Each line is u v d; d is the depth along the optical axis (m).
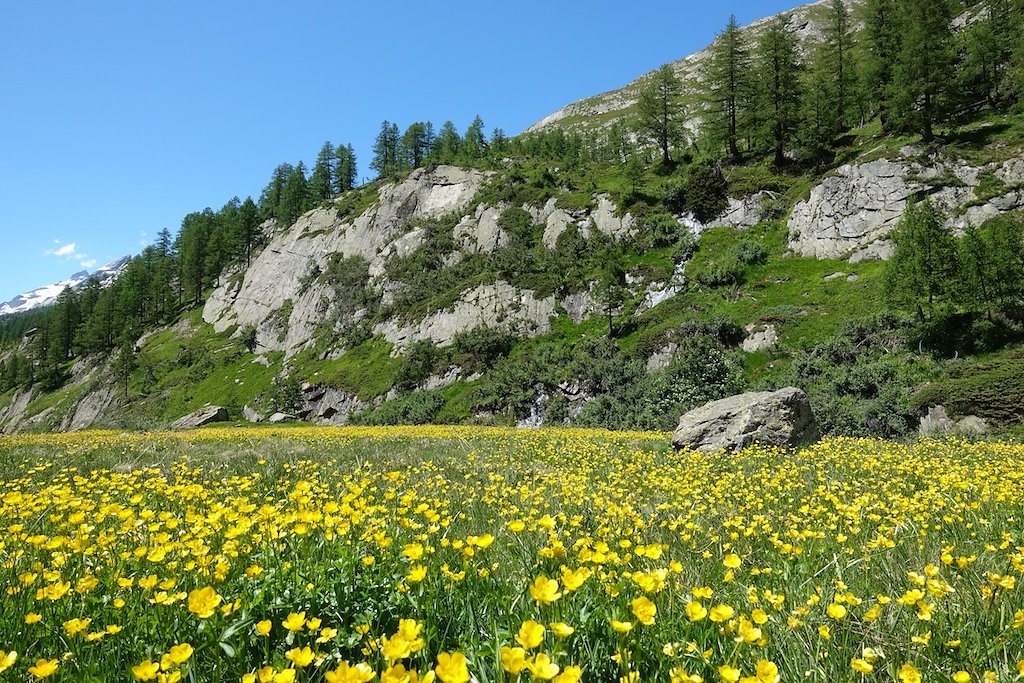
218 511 4.11
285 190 126.75
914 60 54.81
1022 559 3.27
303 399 70.62
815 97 68.06
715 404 16.67
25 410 106.88
